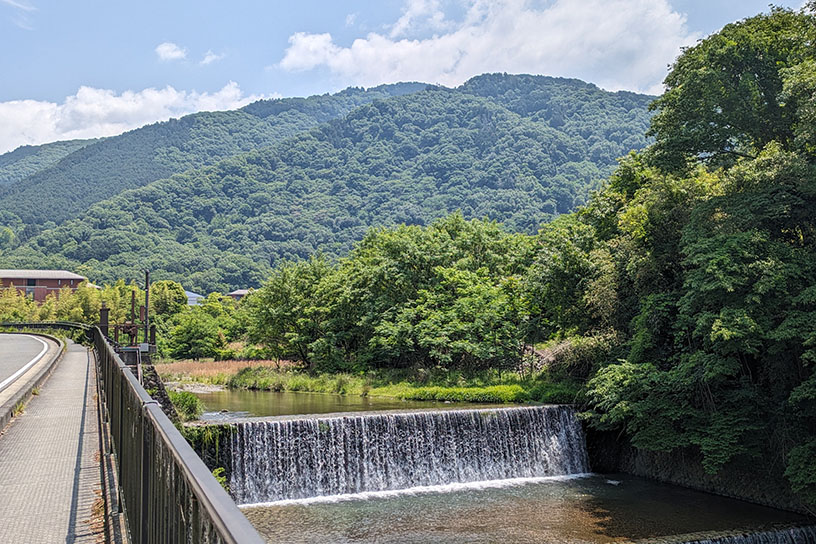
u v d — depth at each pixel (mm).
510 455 25078
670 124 26500
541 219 186375
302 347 50344
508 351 38938
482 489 22875
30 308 84375
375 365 45281
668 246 26828
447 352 40969
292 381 41156
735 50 24484
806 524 18828
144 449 4828
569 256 32750
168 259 194750
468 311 39844
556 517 19375
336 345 48188
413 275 45844
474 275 43250
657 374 23234
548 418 26078
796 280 20531
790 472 19328
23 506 7266
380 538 17047
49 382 19359
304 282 51344
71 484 8234
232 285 189875
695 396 23469
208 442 20625
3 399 14094
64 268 174375
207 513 2365
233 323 75938
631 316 29109
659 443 22922
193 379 45500
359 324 45688
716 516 19719
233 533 1909
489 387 32969
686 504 21031
